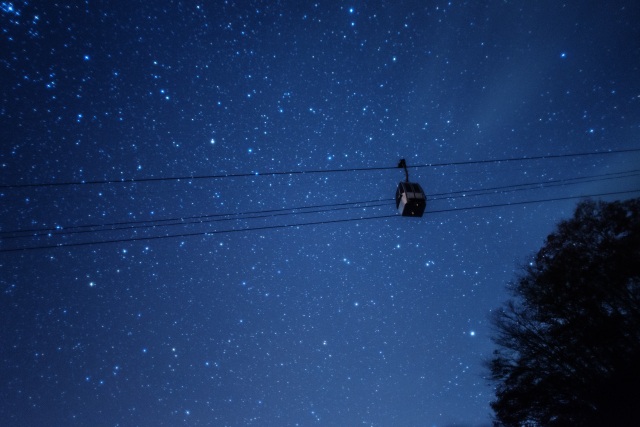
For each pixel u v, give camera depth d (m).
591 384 9.34
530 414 9.98
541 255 10.95
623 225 9.32
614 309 9.31
